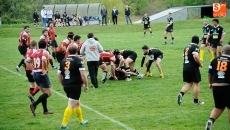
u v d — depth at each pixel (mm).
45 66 18234
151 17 89812
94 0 120438
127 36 59250
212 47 32406
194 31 63688
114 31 67312
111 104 20547
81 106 20250
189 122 16953
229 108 14883
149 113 18562
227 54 15109
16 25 77250
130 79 26797
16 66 35000
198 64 19438
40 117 18422
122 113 18734
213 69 15203
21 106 20766
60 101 21641
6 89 25344
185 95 22094
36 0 111938
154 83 25672
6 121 17875
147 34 61906
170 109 19219
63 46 28656
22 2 108438
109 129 16203
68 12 78875
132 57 27031
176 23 72688
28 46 31359
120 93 23078
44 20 70562
